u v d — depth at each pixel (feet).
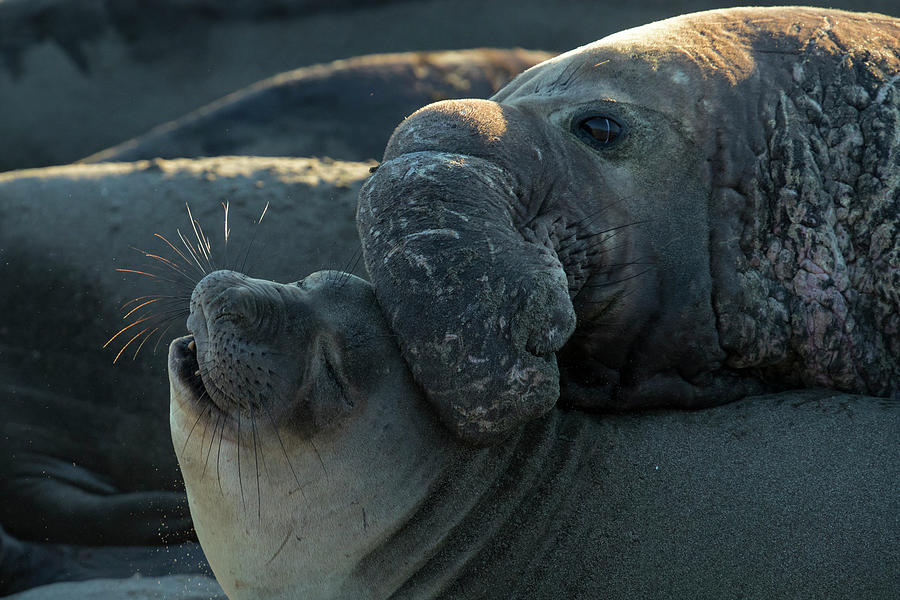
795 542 32.58
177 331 49.90
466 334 30.30
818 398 36.22
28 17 101.81
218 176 51.39
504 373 30.27
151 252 50.39
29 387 52.03
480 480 34.04
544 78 39.32
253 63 101.09
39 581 49.73
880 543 32.40
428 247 31.12
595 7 98.32
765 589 32.30
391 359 32.94
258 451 32.60
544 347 30.76
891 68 37.52
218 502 33.71
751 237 36.81
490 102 36.60
